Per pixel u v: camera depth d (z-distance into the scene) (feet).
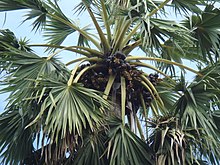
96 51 20.63
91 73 19.83
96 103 17.62
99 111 17.40
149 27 18.11
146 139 18.67
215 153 18.31
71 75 18.51
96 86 19.57
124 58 20.08
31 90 18.21
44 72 19.07
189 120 19.17
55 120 16.70
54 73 19.16
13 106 19.62
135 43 20.84
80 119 17.10
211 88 19.22
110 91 19.67
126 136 18.03
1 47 20.08
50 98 17.08
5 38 20.13
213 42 20.43
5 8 20.33
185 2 20.66
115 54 20.07
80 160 17.60
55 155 16.99
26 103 18.08
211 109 19.16
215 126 18.74
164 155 17.81
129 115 19.80
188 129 18.44
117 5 19.16
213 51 21.11
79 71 20.10
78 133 16.55
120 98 19.61
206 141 18.30
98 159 17.72
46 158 16.69
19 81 18.62
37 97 17.33
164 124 18.47
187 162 18.10
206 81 19.36
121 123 18.39
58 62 19.83
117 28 20.83
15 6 20.39
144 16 18.67
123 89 19.33
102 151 17.81
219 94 19.45
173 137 17.88
